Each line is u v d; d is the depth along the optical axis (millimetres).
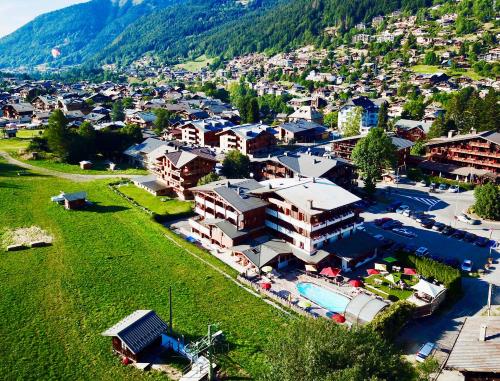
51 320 67438
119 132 174625
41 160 159000
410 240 98875
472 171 137750
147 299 73875
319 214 84500
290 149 182750
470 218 109500
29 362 58406
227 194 94125
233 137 173500
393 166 132625
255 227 93188
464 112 177875
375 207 119625
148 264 85750
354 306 68562
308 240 84812
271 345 50375
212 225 93438
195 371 56531
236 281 80625
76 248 91625
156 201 122438
